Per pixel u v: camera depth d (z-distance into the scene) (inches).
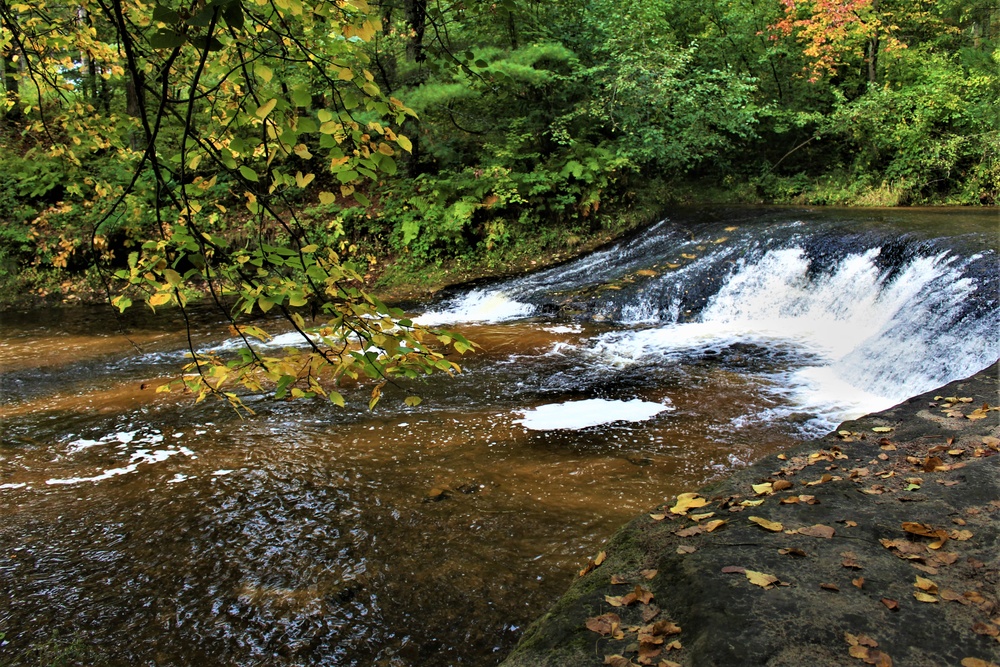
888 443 154.6
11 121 550.9
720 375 268.8
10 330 398.9
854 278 339.3
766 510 121.8
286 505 166.1
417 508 162.1
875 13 569.9
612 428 212.8
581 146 521.0
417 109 470.3
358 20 73.7
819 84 624.4
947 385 193.0
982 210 450.3
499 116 569.6
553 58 513.3
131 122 158.2
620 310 376.8
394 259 503.8
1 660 115.0
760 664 78.5
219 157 73.3
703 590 94.7
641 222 504.4
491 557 139.9
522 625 118.7
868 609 89.4
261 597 129.7
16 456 203.2
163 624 123.3
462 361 295.0
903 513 117.5
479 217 503.8
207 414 234.1
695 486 170.6
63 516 164.1
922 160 536.1
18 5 123.0
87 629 122.5
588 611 97.1
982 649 81.4
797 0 569.0
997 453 139.7
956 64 597.0
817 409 229.8
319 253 79.6
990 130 533.6
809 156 634.8
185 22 57.2
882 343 272.5
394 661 112.0
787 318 350.3
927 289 291.0
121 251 486.0
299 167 530.6
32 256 505.0
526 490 169.9
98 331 387.9
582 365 286.5
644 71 503.8
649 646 85.0
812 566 100.9
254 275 80.0
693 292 376.8
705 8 655.1
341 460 191.6
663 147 534.6
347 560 141.2
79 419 234.4
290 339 346.0
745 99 549.0
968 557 101.9
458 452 195.3
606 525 150.9
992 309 247.1
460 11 93.9
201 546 148.8
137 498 172.7
